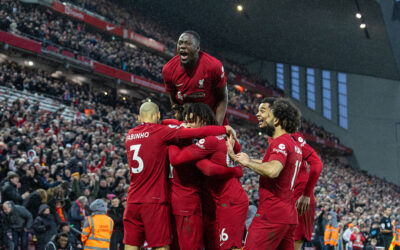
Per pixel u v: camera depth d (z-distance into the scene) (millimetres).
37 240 8539
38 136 14141
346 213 19250
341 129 52219
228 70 45312
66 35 30141
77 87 28781
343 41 38406
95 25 34438
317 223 14438
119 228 9383
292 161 4168
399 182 47906
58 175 10500
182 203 4168
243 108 43406
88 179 10828
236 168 4289
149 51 40625
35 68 29734
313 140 46312
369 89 50969
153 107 4512
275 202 4109
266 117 4508
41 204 8953
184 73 4613
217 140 4160
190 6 41031
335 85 52969
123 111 28406
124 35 36531
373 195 35219
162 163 4246
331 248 13164
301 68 53875
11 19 26844
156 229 4156
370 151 50281
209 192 4309
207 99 4762
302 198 4867
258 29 42438
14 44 26297
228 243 4191
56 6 31234
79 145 14883
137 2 42594
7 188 8703
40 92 25203
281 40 43594
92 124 19547
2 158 10227
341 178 37594
